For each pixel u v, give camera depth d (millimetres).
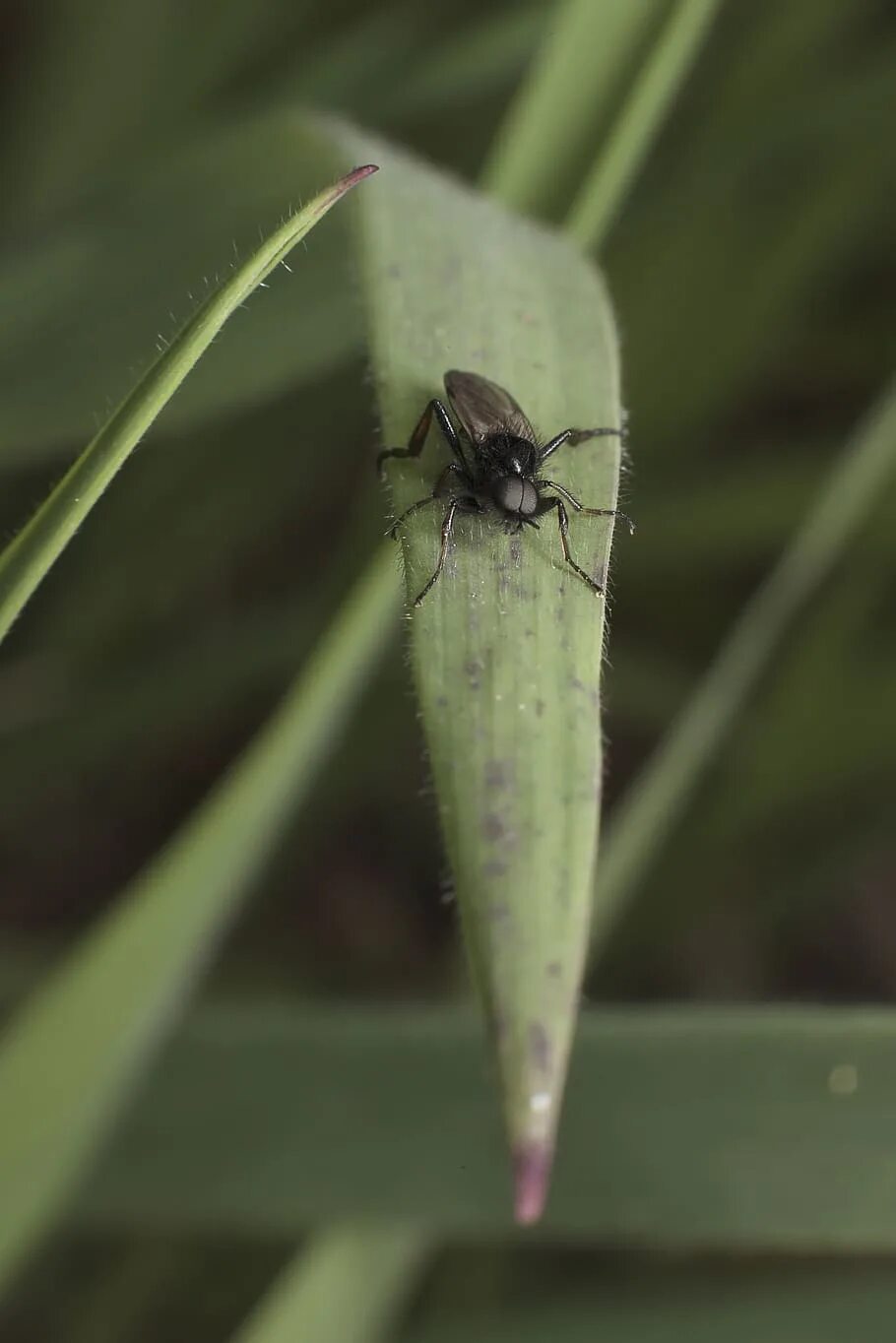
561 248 218
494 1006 188
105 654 367
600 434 210
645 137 236
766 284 355
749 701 354
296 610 345
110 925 227
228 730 392
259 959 367
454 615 199
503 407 220
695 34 231
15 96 366
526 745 194
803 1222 221
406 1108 231
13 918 382
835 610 345
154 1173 233
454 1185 229
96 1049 229
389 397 209
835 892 379
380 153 220
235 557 394
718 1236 223
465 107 361
